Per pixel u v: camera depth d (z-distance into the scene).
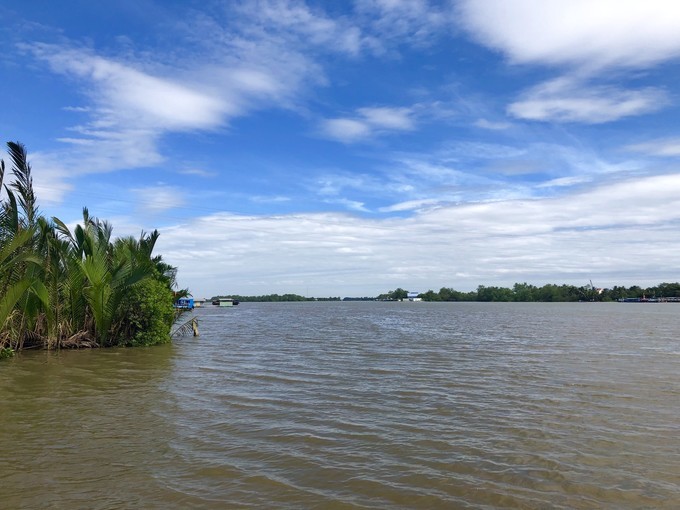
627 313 74.50
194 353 19.56
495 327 38.66
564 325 41.22
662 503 5.51
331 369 15.29
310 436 7.94
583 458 6.96
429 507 5.39
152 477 6.12
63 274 20.27
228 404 10.24
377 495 5.67
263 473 6.30
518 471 6.45
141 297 22.05
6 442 7.49
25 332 19.09
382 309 106.38
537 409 9.91
